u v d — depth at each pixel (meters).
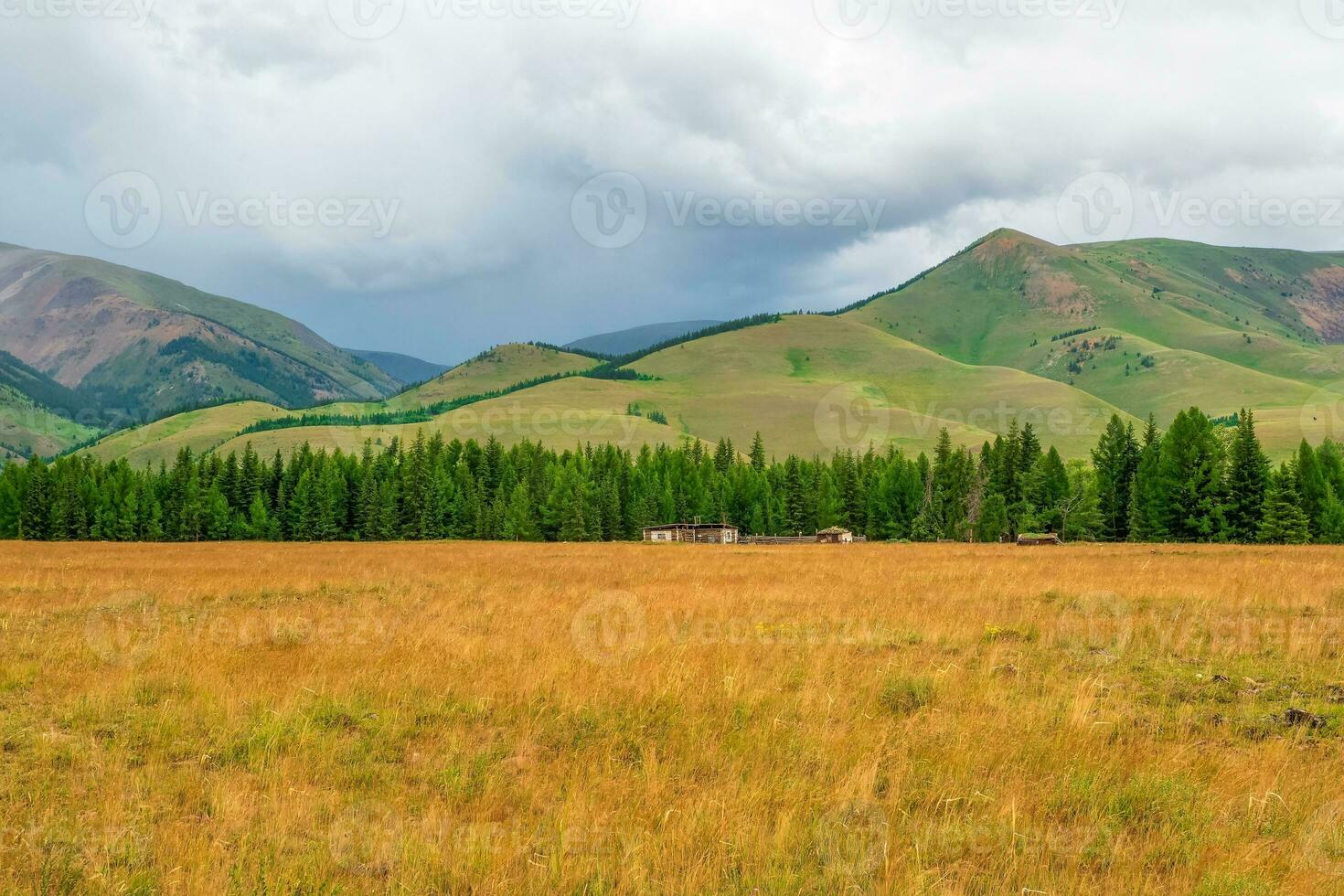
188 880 6.32
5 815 7.57
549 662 13.51
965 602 21.70
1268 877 6.51
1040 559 42.50
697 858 6.76
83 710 10.84
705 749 9.51
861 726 10.23
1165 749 9.30
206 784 8.39
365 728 10.52
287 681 12.32
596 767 8.99
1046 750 9.27
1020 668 13.20
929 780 8.59
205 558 49.53
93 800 8.01
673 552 61.41
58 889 6.24
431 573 34.19
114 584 27.97
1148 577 27.45
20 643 15.34
